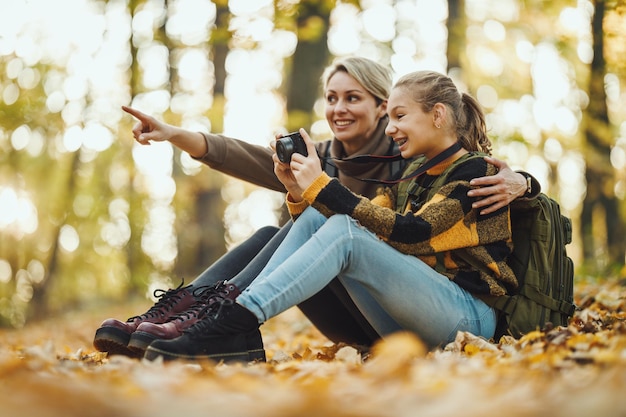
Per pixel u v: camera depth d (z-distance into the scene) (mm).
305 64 8781
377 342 3354
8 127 13992
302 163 2949
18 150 15867
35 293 17812
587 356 2158
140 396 1805
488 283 2957
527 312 3004
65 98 14234
